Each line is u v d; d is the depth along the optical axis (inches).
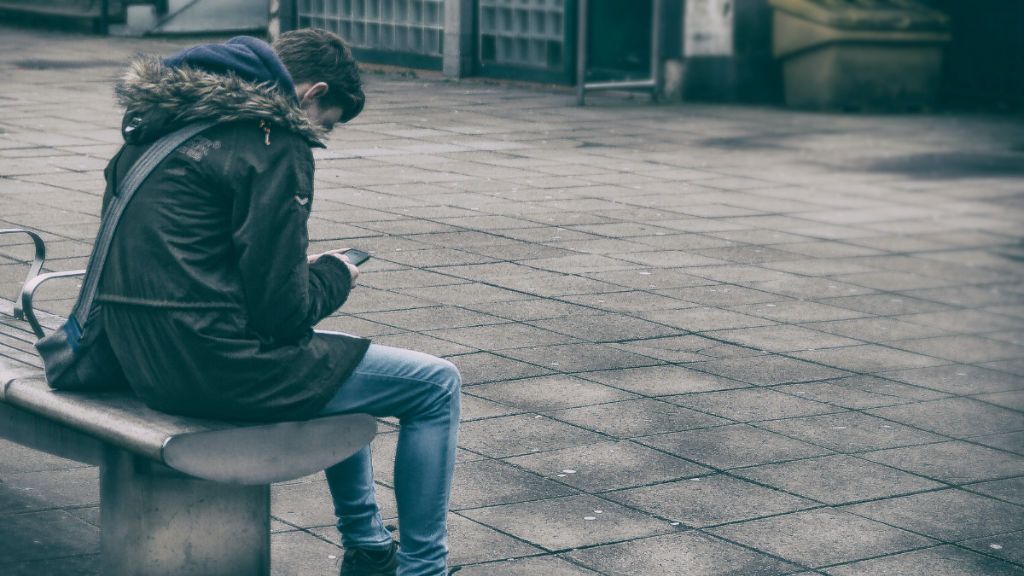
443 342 246.7
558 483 180.1
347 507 144.3
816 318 283.3
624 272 313.7
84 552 152.7
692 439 200.8
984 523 173.9
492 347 245.3
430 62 748.6
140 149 123.0
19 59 723.4
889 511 176.4
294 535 160.4
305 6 813.9
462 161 463.8
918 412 221.8
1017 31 687.7
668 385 228.1
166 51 799.7
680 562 156.3
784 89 670.5
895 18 644.1
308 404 123.4
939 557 161.9
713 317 277.9
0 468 178.4
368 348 129.8
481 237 343.3
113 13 882.8
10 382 132.0
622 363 239.9
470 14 729.0
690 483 182.7
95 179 393.1
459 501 172.2
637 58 682.8
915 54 656.4
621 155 493.7
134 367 122.0
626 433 201.9
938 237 381.4
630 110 624.1
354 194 393.1
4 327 158.1
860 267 337.7
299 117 119.8
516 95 666.8
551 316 270.4
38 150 442.3
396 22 762.2
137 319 120.6
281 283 118.6
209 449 119.2
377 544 145.6
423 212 371.6
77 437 132.5
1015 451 203.9
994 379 244.7
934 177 478.6
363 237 334.6
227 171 118.2
